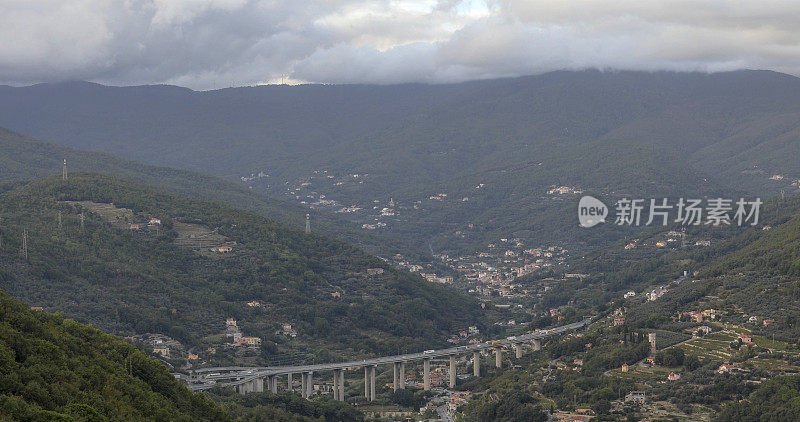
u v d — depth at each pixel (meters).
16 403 187.12
